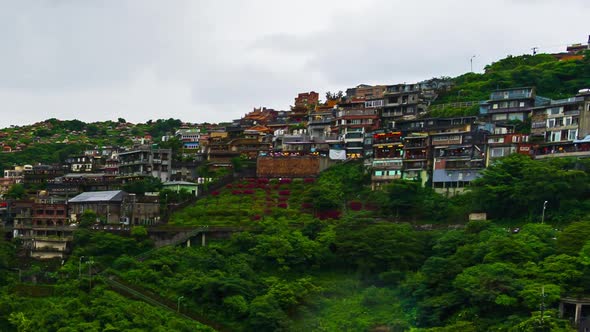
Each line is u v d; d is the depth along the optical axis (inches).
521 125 6427.2
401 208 5615.2
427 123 6924.2
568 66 7751.0
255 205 6215.6
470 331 3503.9
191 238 5477.4
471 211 5285.4
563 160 5162.4
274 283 4608.8
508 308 3668.8
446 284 4050.2
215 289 4446.4
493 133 6186.0
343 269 4904.0
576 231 4052.7
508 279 3715.6
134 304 4303.6
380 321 4042.8
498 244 4121.6
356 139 7411.4
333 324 4114.2
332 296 4498.0
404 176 6264.8
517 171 5172.2
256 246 5049.2
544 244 4111.7
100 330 3981.3
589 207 4717.0
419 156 6284.5
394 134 6673.2
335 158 7239.2
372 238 4840.1
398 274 4488.2
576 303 3496.6
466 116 6875.0
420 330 3671.3
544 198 4849.9
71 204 6579.7
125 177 7721.5
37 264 5497.1
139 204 6309.1
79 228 5861.2
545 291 3545.8
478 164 5797.2
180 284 4564.5
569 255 3878.0
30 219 6422.2
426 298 4045.3
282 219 5595.5
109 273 4864.7
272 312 4180.6
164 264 4881.9
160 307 4411.9
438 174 5944.9
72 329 3914.9
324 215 5836.6
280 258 4909.0
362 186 6471.5
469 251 4281.5
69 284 4653.1
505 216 5113.2
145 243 5462.6
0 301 4377.5
